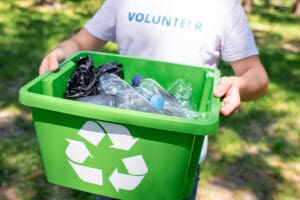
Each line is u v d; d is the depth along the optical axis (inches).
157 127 36.1
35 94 38.9
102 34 61.4
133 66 55.2
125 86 49.8
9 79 173.3
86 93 47.8
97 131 39.1
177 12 55.1
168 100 49.9
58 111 38.4
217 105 40.4
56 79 46.9
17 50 210.4
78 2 359.6
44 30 256.4
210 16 54.1
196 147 41.3
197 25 54.4
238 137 144.4
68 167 42.8
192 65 52.4
